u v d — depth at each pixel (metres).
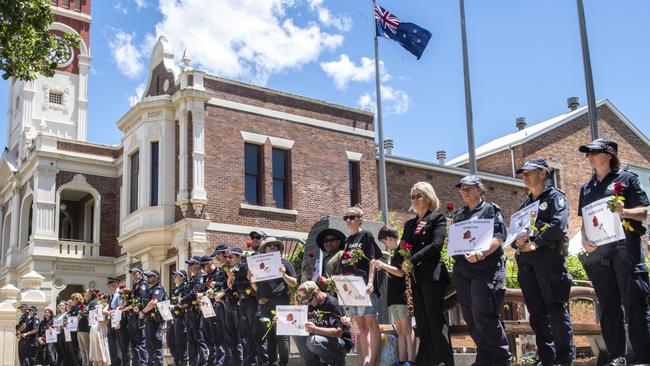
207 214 23.27
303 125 26.39
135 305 13.61
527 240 6.89
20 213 32.34
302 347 9.66
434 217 8.05
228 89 24.81
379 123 20.09
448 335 7.89
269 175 25.00
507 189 32.16
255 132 25.06
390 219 27.55
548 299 6.86
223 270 11.95
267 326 9.74
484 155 35.84
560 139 36.03
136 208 25.66
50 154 30.11
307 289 9.27
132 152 26.17
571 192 35.66
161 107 24.75
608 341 6.63
